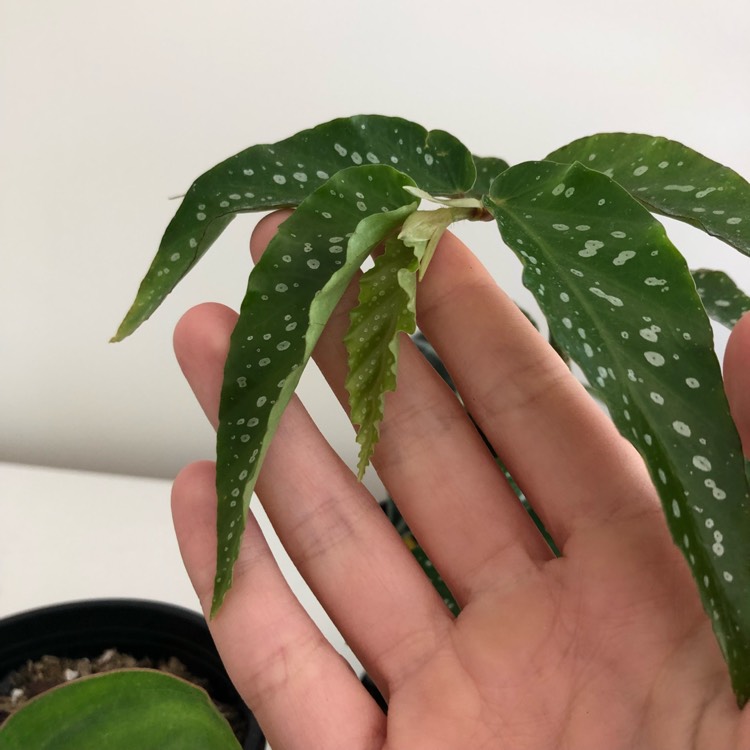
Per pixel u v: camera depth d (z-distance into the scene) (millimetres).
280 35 228
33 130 235
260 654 146
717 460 110
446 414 168
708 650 134
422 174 148
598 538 152
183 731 129
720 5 223
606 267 117
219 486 127
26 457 288
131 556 242
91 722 127
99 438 287
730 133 240
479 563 162
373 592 160
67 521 253
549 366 161
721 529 109
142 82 231
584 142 147
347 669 152
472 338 162
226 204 142
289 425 161
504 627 153
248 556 150
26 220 247
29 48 224
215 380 157
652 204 138
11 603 222
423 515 166
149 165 242
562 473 157
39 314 263
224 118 238
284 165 145
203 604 149
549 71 234
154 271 142
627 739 137
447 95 238
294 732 146
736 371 126
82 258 255
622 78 234
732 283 179
